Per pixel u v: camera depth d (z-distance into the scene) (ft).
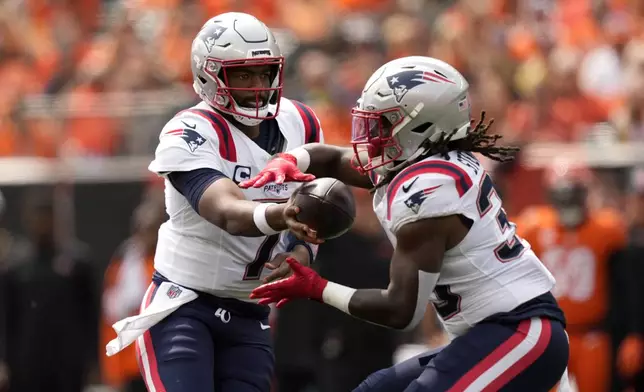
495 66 125.29
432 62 54.39
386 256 93.97
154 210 95.30
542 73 121.80
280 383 93.04
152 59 127.34
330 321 91.86
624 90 120.37
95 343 103.40
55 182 115.75
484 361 52.95
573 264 92.22
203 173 54.54
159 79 125.08
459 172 52.80
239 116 56.03
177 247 57.72
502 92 122.62
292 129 58.49
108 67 125.80
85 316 102.73
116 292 96.58
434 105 53.26
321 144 58.65
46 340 100.48
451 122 53.72
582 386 92.79
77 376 101.96
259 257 57.11
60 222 115.44
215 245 56.80
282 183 54.65
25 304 100.48
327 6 142.10
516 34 130.21
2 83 132.36
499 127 115.85
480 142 54.65
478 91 122.01
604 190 108.37
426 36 130.62
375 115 53.78
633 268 91.61
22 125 118.01
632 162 108.78
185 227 57.31
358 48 129.29
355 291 52.90
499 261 53.72
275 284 53.21
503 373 52.90
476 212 52.95
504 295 53.52
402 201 52.21
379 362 91.81
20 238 115.55
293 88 121.19
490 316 53.62
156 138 115.03
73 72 130.00
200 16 137.90
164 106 116.06
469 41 126.72
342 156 58.65
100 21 145.07
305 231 51.06
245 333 58.65
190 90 121.49
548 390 54.29
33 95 125.90
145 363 57.26
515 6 134.21
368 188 59.00
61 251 102.58
